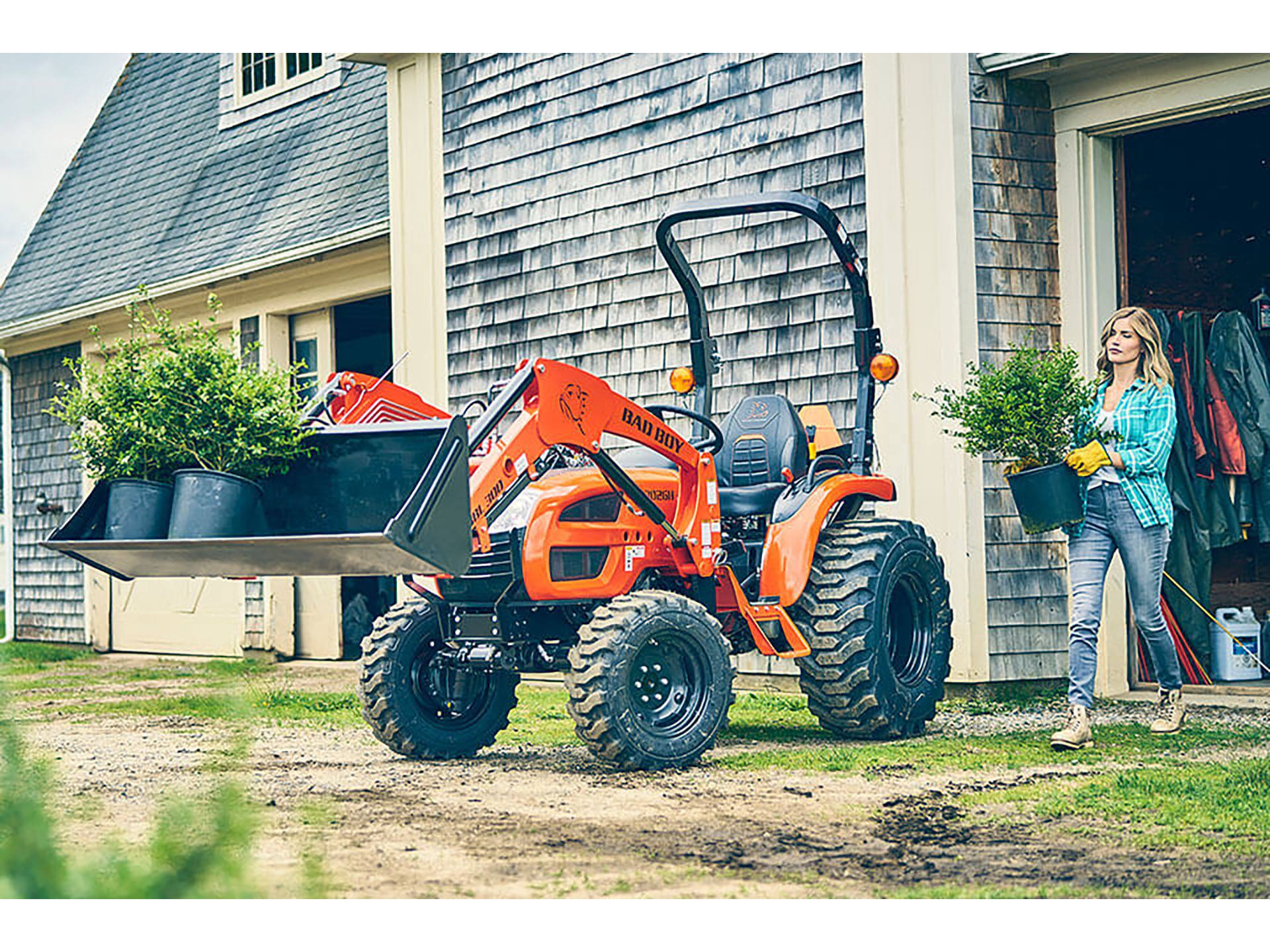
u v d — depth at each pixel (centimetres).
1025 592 748
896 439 758
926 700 637
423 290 1030
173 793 520
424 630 607
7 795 340
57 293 1422
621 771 555
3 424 1609
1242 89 705
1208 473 828
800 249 816
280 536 520
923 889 369
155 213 1379
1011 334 751
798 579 614
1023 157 762
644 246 897
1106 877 380
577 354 935
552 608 589
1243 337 845
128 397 530
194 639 1284
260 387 527
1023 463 595
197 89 1441
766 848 417
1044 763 553
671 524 603
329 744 655
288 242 1151
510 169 979
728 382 848
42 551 1489
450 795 509
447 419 540
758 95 835
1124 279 774
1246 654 826
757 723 695
